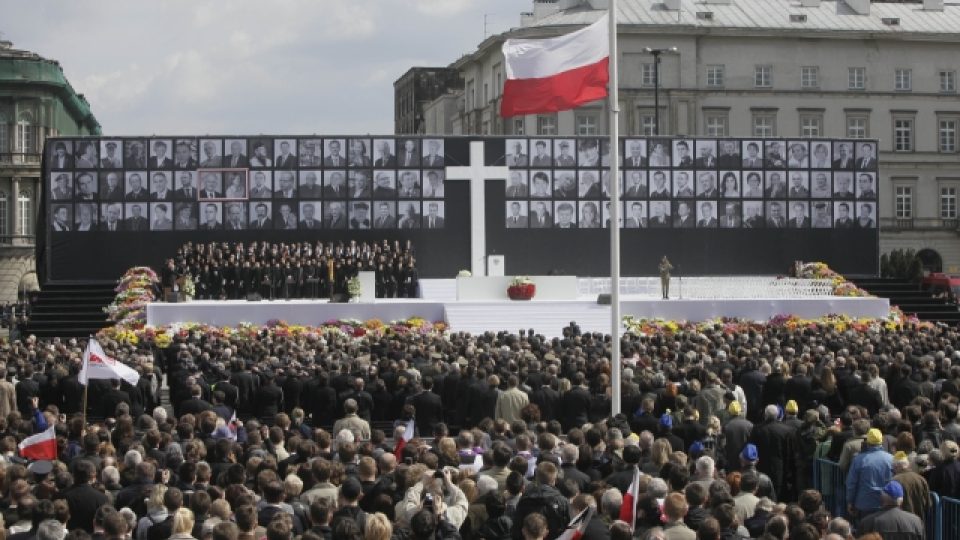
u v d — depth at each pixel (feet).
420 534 42.91
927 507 57.62
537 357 109.19
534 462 59.67
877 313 193.77
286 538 40.37
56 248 212.64
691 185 226.17
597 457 60.03
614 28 101.91
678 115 328.70
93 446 58.34
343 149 219.00
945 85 345.72
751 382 93.71
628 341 120.47
